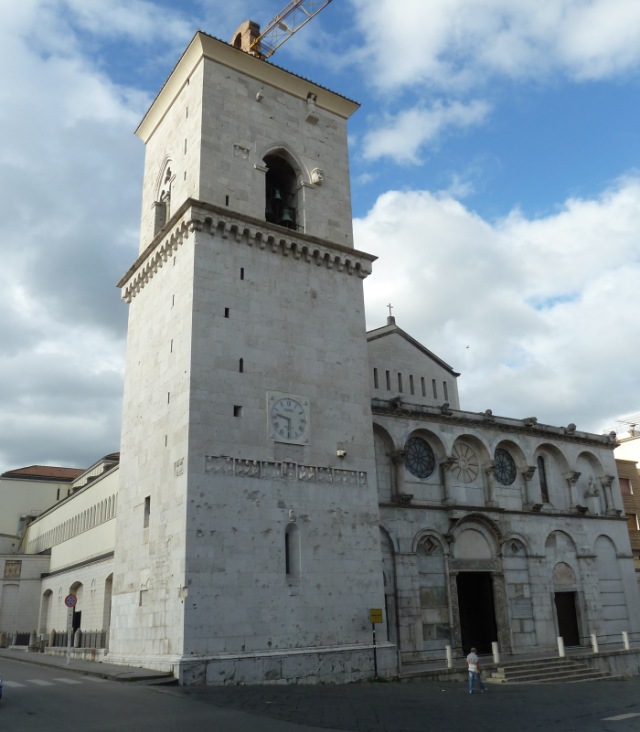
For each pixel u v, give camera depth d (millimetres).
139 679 29406
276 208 43906
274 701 25922
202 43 41094
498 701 29031
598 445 57062
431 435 47844
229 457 34188
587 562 52281
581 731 21766
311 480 36656
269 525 34375
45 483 95875
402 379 53750
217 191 39156
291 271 40250
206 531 32312
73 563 60562
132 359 43062
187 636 30391
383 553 42688
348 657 34656
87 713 21703
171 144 44062
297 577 34469
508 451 52156
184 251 37938
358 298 42719
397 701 27688
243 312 37438
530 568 49094
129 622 36125
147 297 42312
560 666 41688
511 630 46531
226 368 35750
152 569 34531
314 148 44781
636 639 52938
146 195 47375
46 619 68438
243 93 42344
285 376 37781
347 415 39531
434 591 44156
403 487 44906
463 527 46969
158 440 36750
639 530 63094
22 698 24375
